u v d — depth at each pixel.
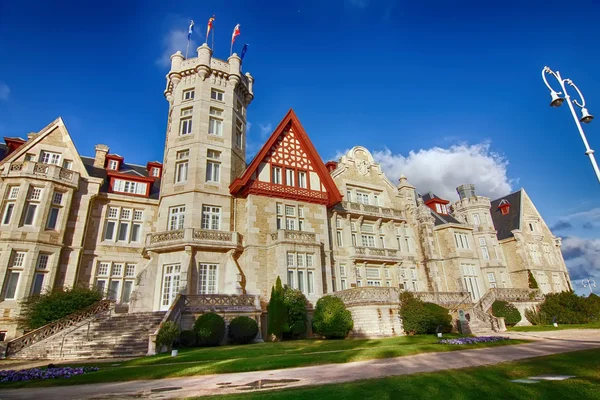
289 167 27.17
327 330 20.19
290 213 25.98
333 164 32.84
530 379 7.35
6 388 8.61
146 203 26.50
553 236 40.91
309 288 23.30
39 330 16.16
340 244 28.52
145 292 20.80
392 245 30.80
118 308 22.34
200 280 21.56
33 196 21.86
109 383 8.91
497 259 35.03
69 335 16.27
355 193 31.47
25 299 19.34
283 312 20.19
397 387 6.95
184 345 16.23
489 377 7.66
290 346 15.45
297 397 6.43
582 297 28.84
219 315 18.38
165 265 21.81
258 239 23.64
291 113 28.19
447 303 24.92
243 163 27.42
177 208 23.52
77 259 22.58
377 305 20.45
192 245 21.25
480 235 36.28
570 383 6.74
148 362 12.01
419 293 24.11
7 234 20.28
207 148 24.86
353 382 7.68
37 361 13.81
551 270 38.03
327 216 28.52
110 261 24.19
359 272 28.11
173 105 26.86
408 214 33.16
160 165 30.25
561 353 10.80
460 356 11.31
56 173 22.55
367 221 30.84
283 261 22.48
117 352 14.70
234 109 27.50
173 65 27.72
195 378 9.19
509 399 5.95
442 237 33.91
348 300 21.50
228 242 22.38
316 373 9.23
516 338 16.98
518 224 38.19
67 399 7.10
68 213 22.75
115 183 26.55
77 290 19.42
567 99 11.20
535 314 29.08
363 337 19.95
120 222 25.44
